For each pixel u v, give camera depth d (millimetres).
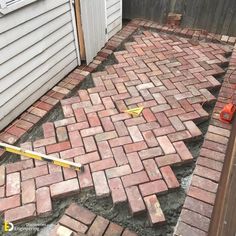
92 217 2092
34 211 2127
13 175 2393
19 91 2893
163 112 3039
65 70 3613
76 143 2695
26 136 2842
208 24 4703
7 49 2580
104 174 2393
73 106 3150
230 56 4168
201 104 3168
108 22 4332
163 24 5047
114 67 3826
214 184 2260
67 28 3381
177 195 2314
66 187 2291
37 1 2744
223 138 2660
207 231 1943
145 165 2463
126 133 2787
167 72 3693
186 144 2771
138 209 2131
